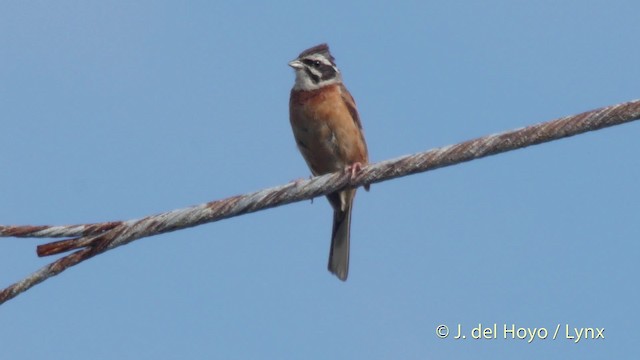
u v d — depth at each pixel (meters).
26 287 10.67
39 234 10.73
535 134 10.48
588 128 10.29
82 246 10.78
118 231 10.88
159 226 10.99
